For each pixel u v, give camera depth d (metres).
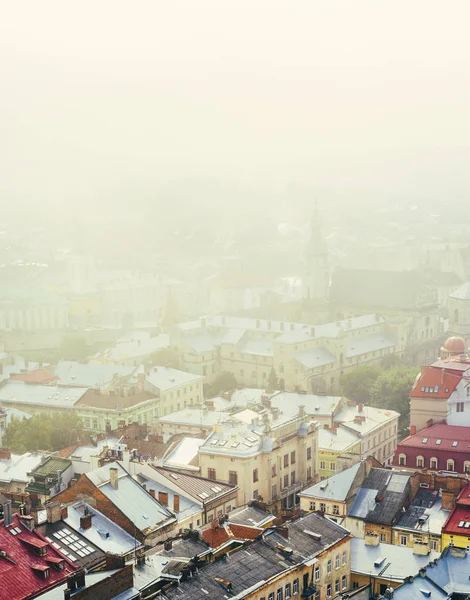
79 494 172.62
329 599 159.75
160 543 162.75
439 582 152.88
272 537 156.00
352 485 197.25
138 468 194.25
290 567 148.25
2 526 150.00
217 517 183.38
